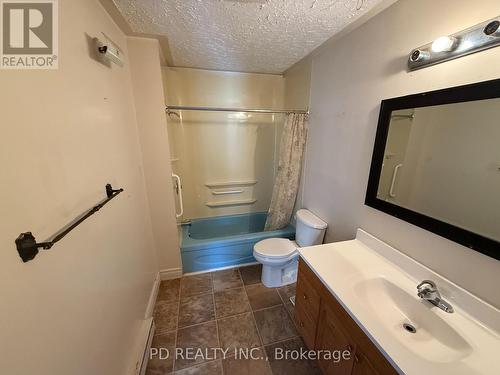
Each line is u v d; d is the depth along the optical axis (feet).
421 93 3.43
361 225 5.09
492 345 2.65
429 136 3.39
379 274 3.94
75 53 2.87
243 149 9.57
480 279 2.93
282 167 7.77
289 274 7.08
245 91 8.86
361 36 4.66
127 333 4.17
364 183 4.90
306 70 7.07
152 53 5.40
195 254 7.46
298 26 4.56
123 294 4.07
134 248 4.89
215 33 4.94
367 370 2.91
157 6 3.85
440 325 3.06
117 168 4.18
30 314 1.89
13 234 1.76
